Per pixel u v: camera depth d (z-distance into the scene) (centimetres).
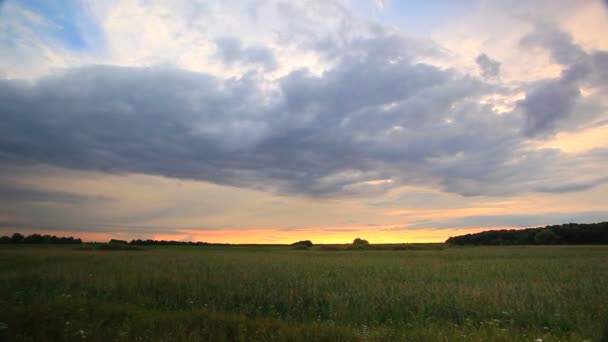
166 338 786
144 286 1478
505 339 799
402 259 3588
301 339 792
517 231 10675
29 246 6662
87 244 7288
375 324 986
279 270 2173
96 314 1034
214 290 1415
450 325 966
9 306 1062
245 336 833
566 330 941
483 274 2012
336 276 1919
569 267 2414
